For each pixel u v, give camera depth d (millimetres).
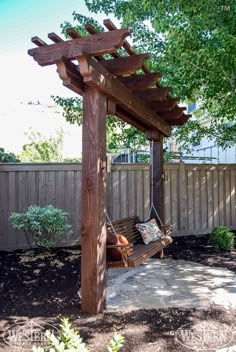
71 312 2934
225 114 6230
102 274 2975
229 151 9273
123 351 2234
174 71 5746
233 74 5227
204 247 5641
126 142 7727
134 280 3908
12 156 6234
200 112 8086
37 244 4977
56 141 11781
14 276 4055
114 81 3148
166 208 6418
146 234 4445
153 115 4488
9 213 5352
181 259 4914
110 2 6781
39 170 5516
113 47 2523
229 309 2975
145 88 3430
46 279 3943
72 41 2629
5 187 5344
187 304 3109
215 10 4551
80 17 6832
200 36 4887
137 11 6156
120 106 3527
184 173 6598
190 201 6648
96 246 2912
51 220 4828
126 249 3195
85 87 2973
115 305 3109
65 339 1448
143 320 2750
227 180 7027
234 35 4609
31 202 5477
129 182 6113
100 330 2561
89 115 2963
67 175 5691
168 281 3855
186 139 7594
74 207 5723
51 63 2672
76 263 4660
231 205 7055
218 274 4121
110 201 5953
